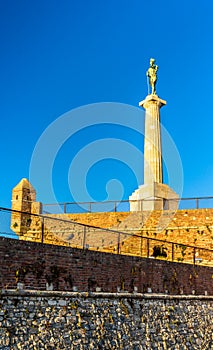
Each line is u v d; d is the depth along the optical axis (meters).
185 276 29.95
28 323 19.41
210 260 37.97
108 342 22.81
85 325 21.91
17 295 19.30
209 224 39.34
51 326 20.30
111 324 23.36
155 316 26.55
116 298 24.25
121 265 25.16
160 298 27.28
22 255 20.00
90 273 23.12
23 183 41.84
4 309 18.64
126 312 24.59
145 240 39.94
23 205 41.25
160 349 26.02
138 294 25.73
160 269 27.98
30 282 20.17
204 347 29.64
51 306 20.62
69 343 20.81
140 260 26.58
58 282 21.41
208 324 30.73
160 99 48.91
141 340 24.97
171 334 27.22
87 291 22.78
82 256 22.81
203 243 39.00
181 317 28.52
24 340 19.02
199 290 30.98
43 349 19.62
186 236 39.66
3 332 18.34
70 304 21.55
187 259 38.62
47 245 21.14
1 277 19.06
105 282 23.95
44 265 20.88
